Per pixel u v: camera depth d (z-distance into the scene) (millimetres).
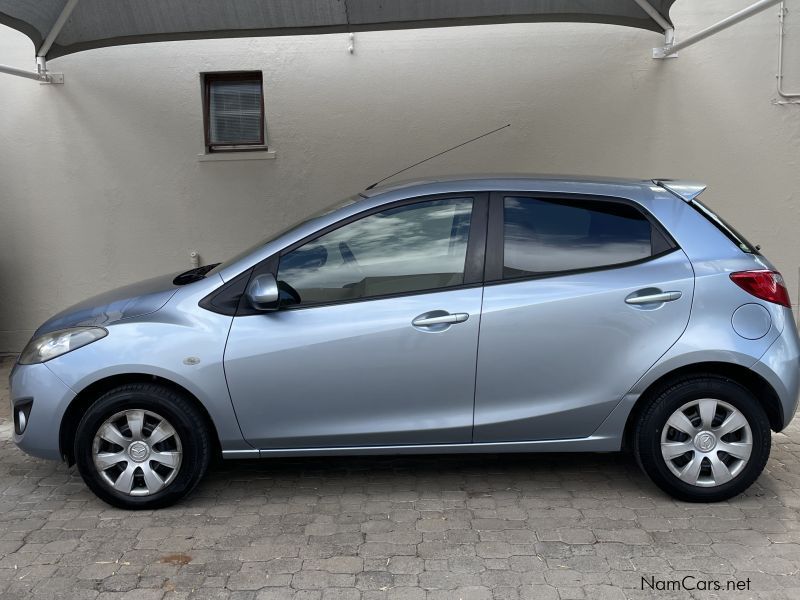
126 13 6199
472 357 3734
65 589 3191
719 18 6855
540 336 3729
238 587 3189
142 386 3818
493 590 3133
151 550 3514
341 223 3885
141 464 3854
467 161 7074
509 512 3852
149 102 7055
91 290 7332
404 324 3729
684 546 3465
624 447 4008
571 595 3086
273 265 3854
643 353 3729
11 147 7133
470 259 3820
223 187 7164
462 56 6934
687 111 6953
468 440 3848
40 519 3869
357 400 3783
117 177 7168
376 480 4305
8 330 7336
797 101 6871
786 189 7012
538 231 3859
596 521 3729
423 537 3596
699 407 3781
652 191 3955
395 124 7035
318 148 7086
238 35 6598
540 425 3812
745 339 3717
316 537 3617
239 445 3852
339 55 6949
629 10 6324
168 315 3836
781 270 7121
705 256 3807
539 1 6086
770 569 3258
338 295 3816
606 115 6984
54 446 3859
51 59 6879
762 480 4199
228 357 3738
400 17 6340
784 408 3775
